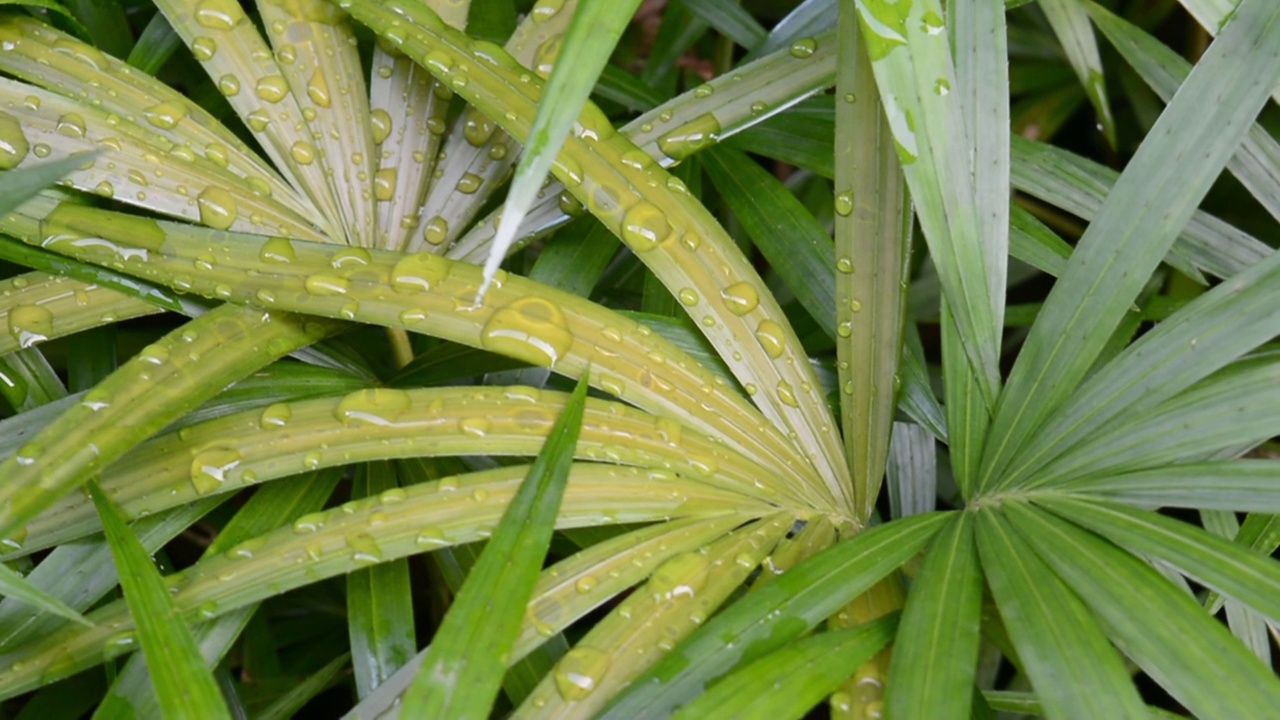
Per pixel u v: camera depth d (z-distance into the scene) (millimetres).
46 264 820
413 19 839
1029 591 746
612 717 738
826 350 1083
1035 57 1302
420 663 762
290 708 852
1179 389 775
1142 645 722
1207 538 742
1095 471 780
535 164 702
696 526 793
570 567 772
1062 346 808
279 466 789
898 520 794
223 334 801
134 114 844
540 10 880
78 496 791
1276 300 766
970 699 719
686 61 1321
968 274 815
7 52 844
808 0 981
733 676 732
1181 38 1388
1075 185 909
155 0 864
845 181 816
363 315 796
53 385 863
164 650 725
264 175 856
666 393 810
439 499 779
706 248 821
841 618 775
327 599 1052
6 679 763
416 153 879
